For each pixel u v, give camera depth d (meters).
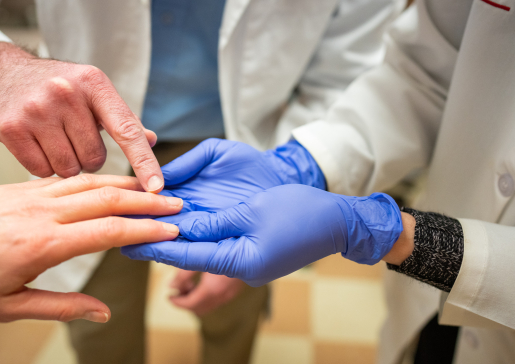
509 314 0.38
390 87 0.49
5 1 1.19
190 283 0.60
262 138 0.64
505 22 0.39
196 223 0.40
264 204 0.40
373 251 0.40
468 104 0.42
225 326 0.68
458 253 0.38
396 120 0.49
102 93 0.40
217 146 0.47
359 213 0.40
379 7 0.57
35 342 0.85
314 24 0.55
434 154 0.48
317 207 0.39
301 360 0.85
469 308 0.39
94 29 0.52
